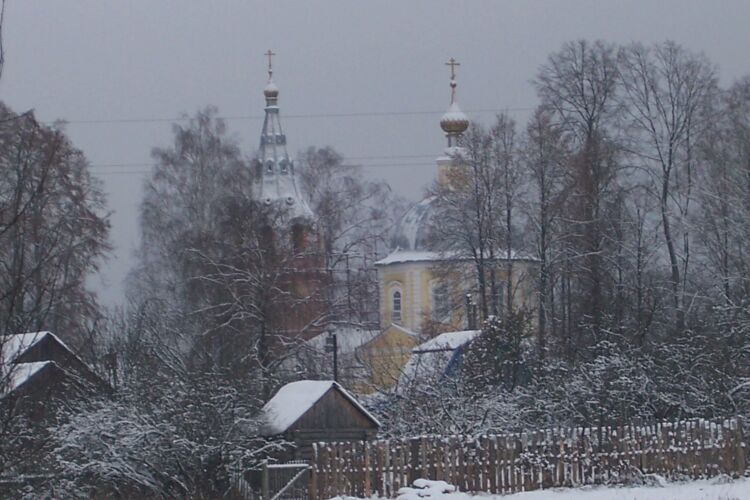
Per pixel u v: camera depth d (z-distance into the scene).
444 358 66.88
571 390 56.81
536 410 55.78
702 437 48.53
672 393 56.94
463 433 52.47
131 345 54.88
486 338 63.25
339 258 93.25
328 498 45.69
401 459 45.97
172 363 53.28
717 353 57.72
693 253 85.50
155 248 93.94
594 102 88.88
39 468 30.14
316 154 106.12
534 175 89.31
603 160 86.81
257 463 49.84
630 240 85.38
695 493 43.06
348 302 89.44
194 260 86.00
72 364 51.16
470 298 89.81
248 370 62.59
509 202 91.06
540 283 85.69
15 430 24.41
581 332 75.62
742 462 48.78
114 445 47.41
